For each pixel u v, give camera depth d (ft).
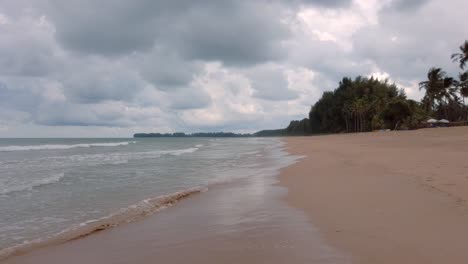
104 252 19.29
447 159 49.88
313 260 15.57
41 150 165.99
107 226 25.16
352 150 88.33
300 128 606.55
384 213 22.54
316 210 25.22
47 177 54.44
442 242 16.62
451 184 29.84
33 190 41.93
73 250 20.04
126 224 25.41
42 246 21.15
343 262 15.11
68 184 46.44
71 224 26.37
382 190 30.22
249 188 38.60
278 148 136.15
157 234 22.21
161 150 151.84
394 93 360.48
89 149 171.83
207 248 18.53
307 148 117.70
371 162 53.88
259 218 24.30
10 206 32.99
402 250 15.98
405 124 255.29
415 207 23.35
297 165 60.23
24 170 67.51
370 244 17.07
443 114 272.51
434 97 255.91
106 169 65.57
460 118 265.75
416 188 29.58
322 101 430.61
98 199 35.99
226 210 27.91
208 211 28.07
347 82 415.23
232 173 55.26
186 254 17.89
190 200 33.40
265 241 18.89
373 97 348.79
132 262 17.34
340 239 18.16
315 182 38.65
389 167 45.27
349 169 47.67
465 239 16.83
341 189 32.68
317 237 18.84
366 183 34.60
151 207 30.96
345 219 22.02
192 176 53.01
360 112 341.82
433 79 255.29
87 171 62.34
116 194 38.73
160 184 45.65
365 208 24.36
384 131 245.24
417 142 111.14
